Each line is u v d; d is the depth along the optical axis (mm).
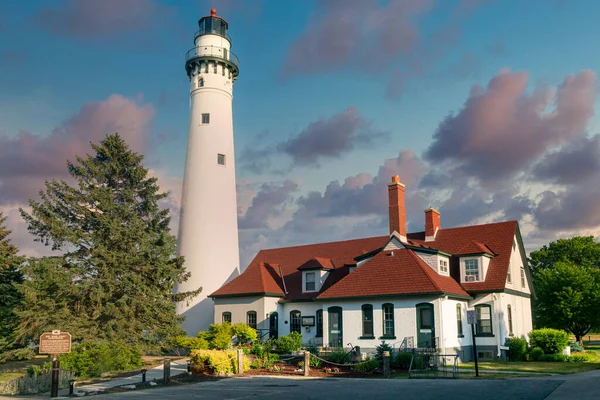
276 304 39562
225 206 45344
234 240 45750
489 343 33562
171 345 36531
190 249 43969
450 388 18766
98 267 36219
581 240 61594
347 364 26828
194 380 23734
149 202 40188
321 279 38844
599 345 53469
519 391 17297
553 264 62219
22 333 33406
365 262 35062
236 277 42656
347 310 33312
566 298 45719
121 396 18359
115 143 39875
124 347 31703
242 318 39438
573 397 15180
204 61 46656
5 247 42969
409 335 30797
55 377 19453
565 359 31688
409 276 31938
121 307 34812
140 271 37188
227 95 47469
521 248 39656
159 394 18625
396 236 35500
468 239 38312
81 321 34000
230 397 17250
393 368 27406
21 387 22359
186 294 40594
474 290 34281
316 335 37500
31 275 34688
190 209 44750
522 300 38688
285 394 17812
